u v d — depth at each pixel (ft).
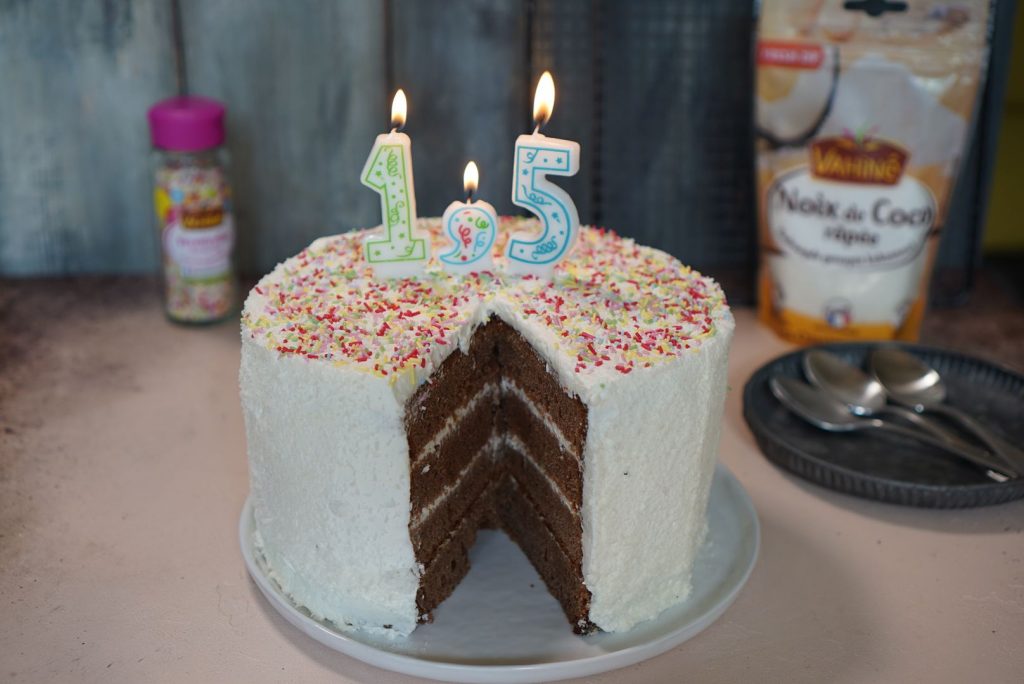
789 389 2.01
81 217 2.46
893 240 2.13
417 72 2.35
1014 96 2.37
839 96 2.08
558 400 1.56
